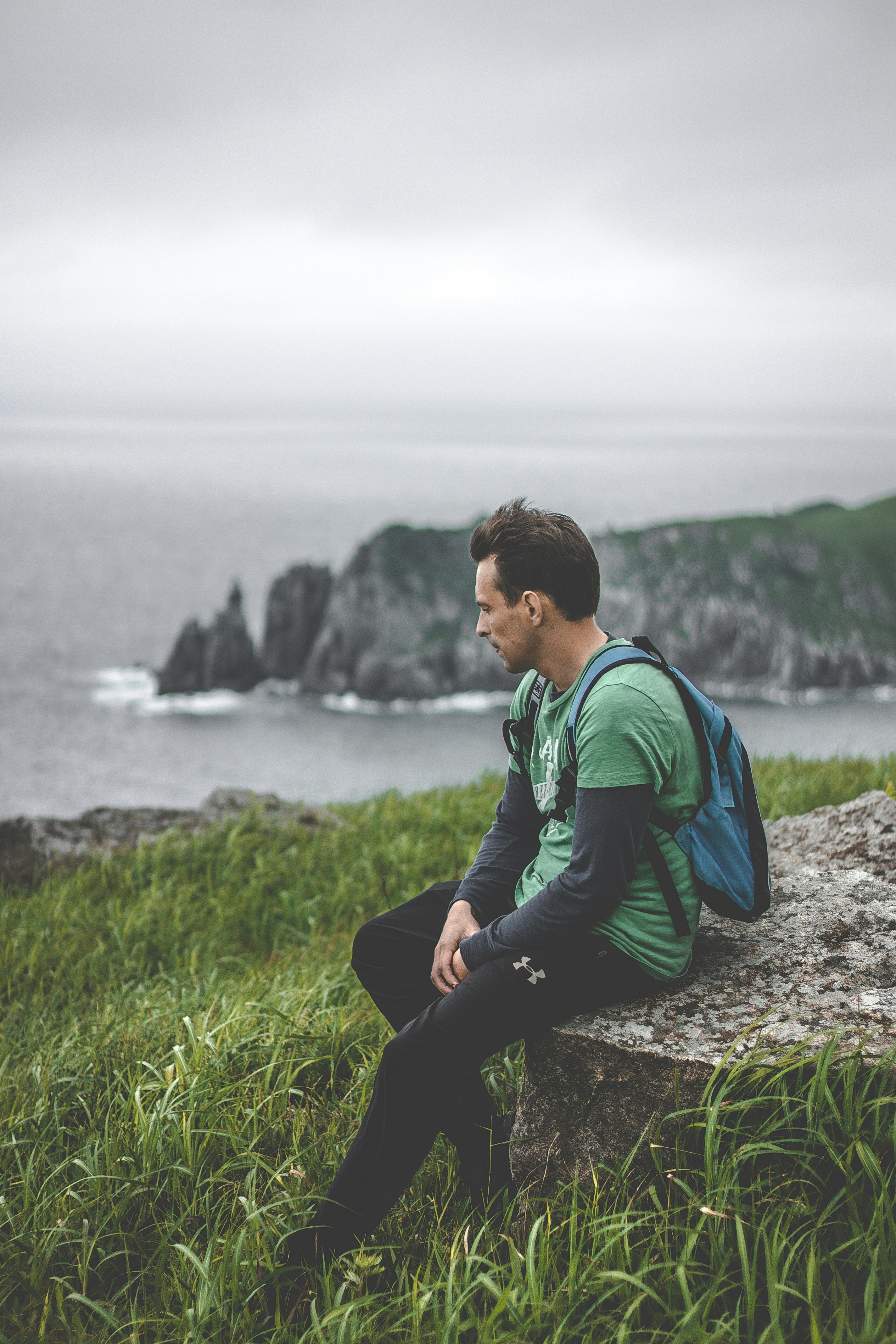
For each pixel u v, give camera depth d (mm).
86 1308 2805
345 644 146375
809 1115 2441
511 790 3312
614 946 2752
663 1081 2650
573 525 2832
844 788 8453
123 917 6844
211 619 169500
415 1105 2742
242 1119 3494
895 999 2807
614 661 2707
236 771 99750
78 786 89250
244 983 5262
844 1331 2135
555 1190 2795
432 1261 2768
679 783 2668
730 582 162750
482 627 2951
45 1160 3434
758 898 2826
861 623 162000
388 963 3340
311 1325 2584
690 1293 2373
